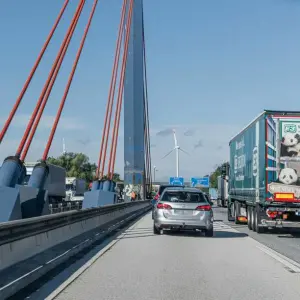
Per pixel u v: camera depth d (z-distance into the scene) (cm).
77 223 1631
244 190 2314
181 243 1588
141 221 2811
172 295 811
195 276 987
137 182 6725
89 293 822
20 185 1548
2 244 895
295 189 1866
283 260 1221
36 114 1864
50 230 1264
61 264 1132
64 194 4888
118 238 1753
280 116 1877
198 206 1773
